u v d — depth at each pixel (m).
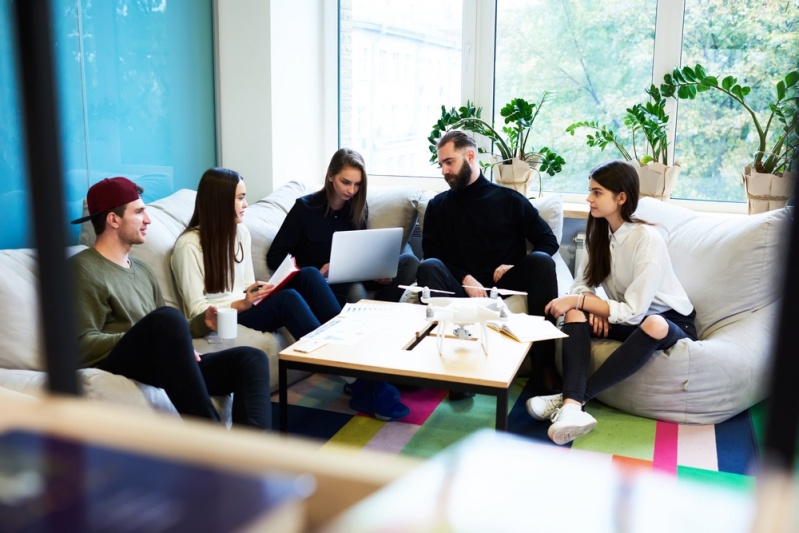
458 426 2.93
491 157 4.37
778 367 0.23
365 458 0.27
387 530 0.22
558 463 0.26
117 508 0.22
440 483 0.25
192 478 0.24
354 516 0.23
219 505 0.22
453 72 4.48
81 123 3.44
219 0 4.19
